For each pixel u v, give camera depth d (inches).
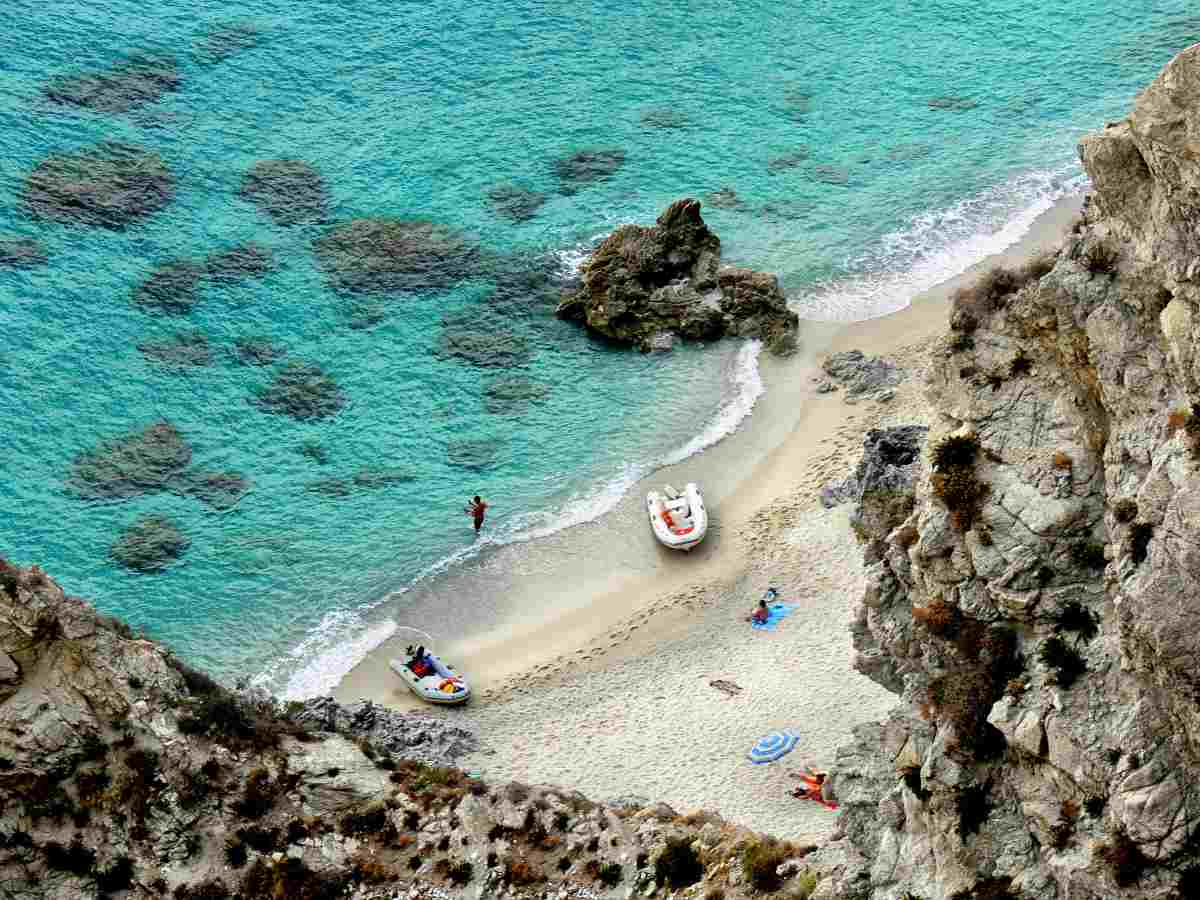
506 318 3836.1
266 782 2267.5
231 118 4493.1
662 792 2495.1
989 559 1467.8
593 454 3447.3
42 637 2226.9
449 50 4862.2
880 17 5088.6
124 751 2235.5
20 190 4094.5
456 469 3412.9
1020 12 5093.5
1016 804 1475.1
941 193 4254.4
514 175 4345.5
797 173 4360.2
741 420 3501.5
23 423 3449.8
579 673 2869.1
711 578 3058.6
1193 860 1330.0
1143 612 1322.6
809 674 2748.5
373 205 4200.3
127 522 3240.7
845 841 1932.8
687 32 4992.6
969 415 1503.4
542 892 2134.6
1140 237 1362.0
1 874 2178.9
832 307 3846.0
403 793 2295.8
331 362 3688.5
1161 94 1279.5
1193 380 1315.2
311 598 3112.7
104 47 4699.8
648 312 3757.4
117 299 3804.1
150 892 2185.0
